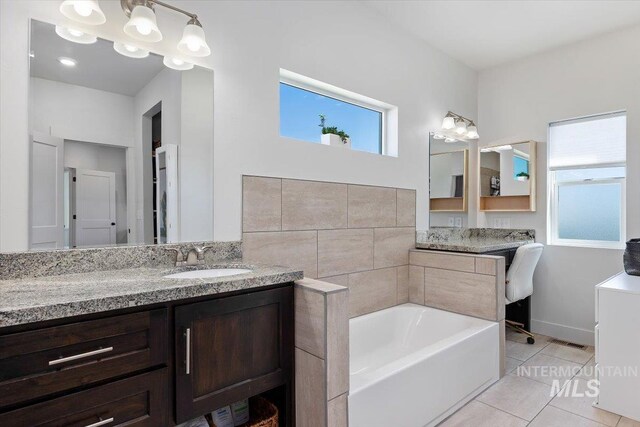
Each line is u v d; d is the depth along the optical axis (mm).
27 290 1181
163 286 1244
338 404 1509
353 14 2680
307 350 1542
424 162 3270
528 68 3627
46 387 1009
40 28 1504
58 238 1538
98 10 1465
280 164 2240
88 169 1614
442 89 3490
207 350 1326
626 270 2506
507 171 3678
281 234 2230
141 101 1746
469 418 2045
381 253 2850
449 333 2643
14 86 1447
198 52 1754
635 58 3016
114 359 1120
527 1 2674
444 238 3469
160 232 1794
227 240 2000
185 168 1876
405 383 1796
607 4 2703
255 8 2137
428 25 3025
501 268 2547
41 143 1507
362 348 2553
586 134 3334
